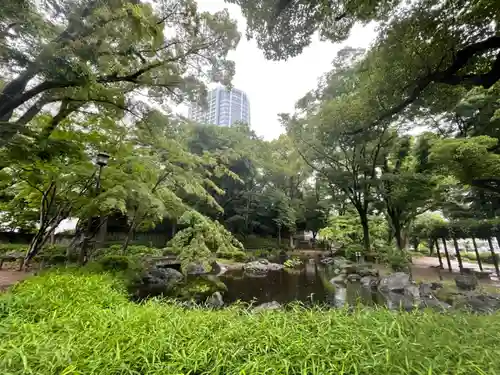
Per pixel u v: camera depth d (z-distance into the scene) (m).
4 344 2.02
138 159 6.59
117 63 4.93
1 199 8.56
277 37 4.95
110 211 7.84
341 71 10.77
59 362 1.85
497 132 9.47
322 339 2.38
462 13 4.37
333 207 22.56
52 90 4.07
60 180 5.65
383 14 4.75
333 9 4.45
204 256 8.62
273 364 1.99
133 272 7.25
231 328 2.65
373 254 13.39
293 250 23.06
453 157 7.71
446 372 1.83
